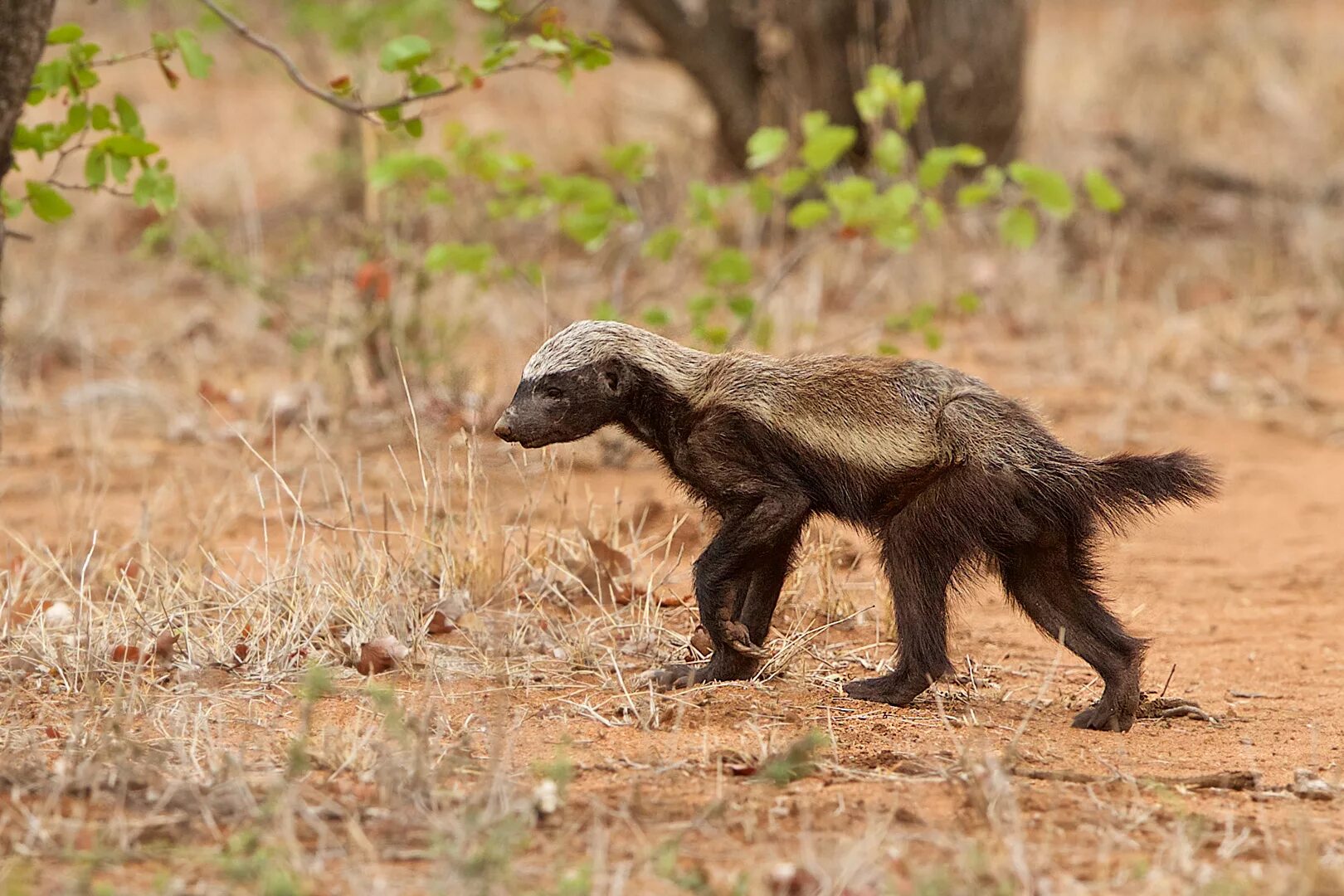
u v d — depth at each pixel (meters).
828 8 21.38
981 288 20.20
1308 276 21.47
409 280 16.91
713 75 22.28
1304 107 27.81
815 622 11.02
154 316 19.69
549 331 13.32
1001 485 9.02
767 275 20.16
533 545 11.77
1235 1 34.59
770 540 9.36
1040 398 16.44
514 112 27.50
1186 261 21.89
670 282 19.95
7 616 10.36
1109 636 9.34
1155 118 26.55
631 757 8.20
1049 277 20.48
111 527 12.88
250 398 16.64
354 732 8.09
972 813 7.38
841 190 14.56
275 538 12.64
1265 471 15.76
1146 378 18.05
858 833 7.06
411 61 10.89
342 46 19.73
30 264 20.94
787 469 9.39
